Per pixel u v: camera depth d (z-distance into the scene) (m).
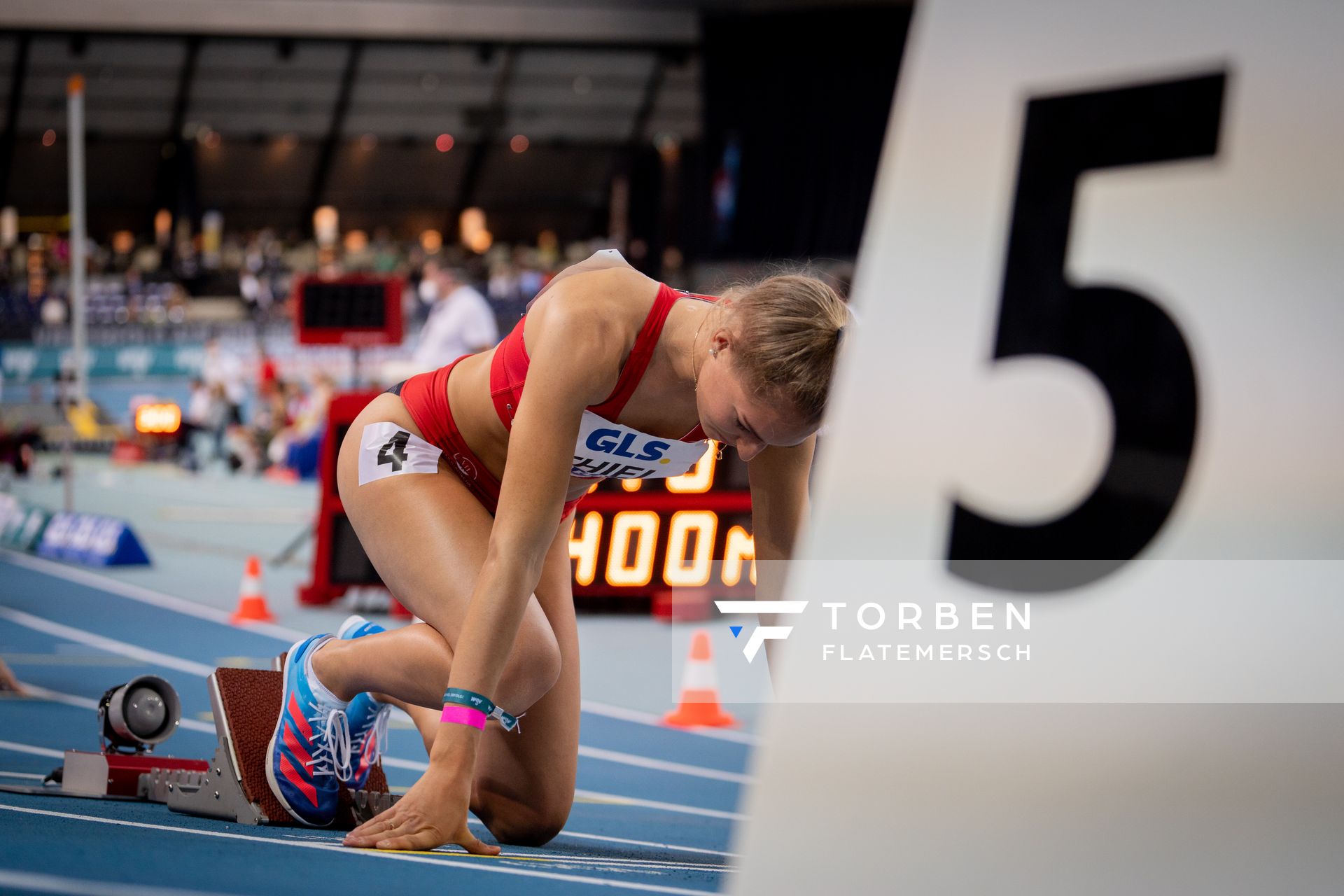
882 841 0.85
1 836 1.80
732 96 28.17
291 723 2.58
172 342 25.30
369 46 29.98
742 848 0.88
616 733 5.59
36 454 20.20
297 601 9.34
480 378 2.64
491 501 2.75
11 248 31.56
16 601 9.16
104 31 27.92
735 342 2.02
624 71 31.19
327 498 8.95
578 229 36.78
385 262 31.41
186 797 2.75
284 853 1.76
